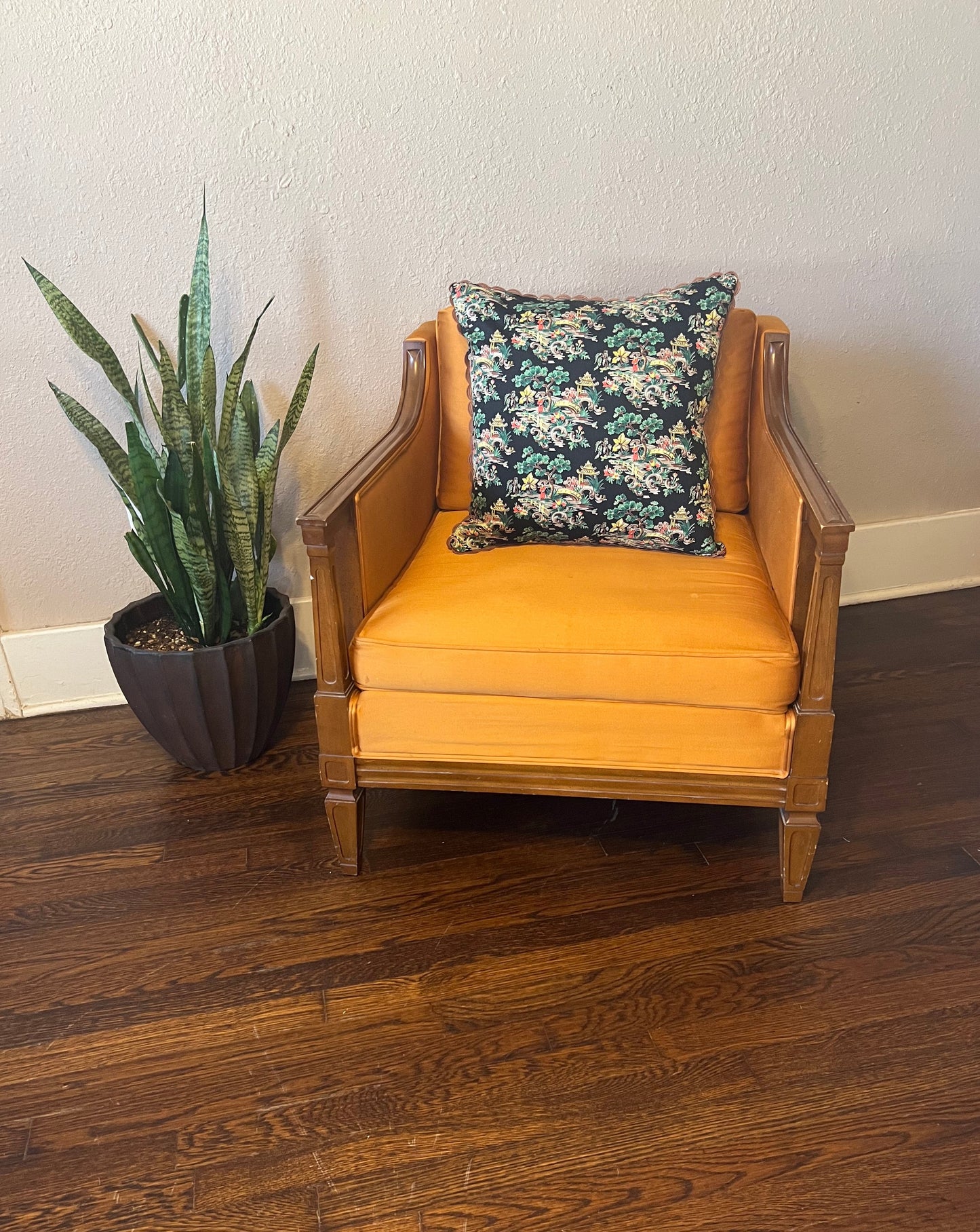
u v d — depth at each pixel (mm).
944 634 2109
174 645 1642
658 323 1463
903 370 2047
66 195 1572
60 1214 1025
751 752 1296
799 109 1753
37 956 1353
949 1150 1062
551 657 1271
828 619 1198
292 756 1774
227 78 1548
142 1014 1260
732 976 1289
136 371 1717
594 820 1597
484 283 1778
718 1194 1026
